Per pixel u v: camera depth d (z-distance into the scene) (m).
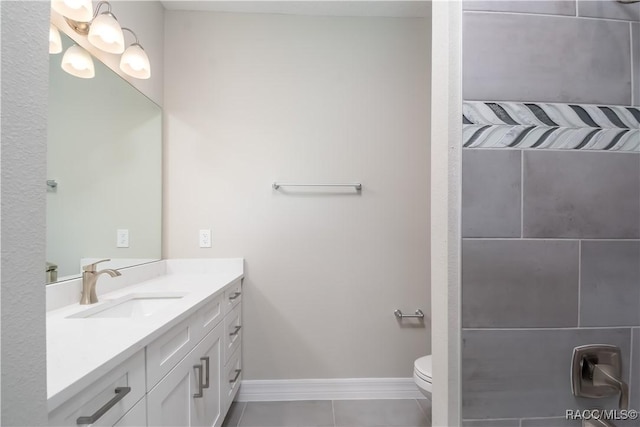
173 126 1.91
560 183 0.64
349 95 1.96
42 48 0.37
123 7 1.50
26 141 0.35
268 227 1.94
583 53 0.64
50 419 0.52
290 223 1.94
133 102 1.60
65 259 1.13
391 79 1.98
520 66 0.63
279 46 1.94
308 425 1.65
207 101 1.92
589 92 0.64
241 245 1.93
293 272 1.94
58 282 1.09
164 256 1.89
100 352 0.68
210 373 1.33
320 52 1.96
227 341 1.58
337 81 1.96
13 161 0.34
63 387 0.53
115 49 1.27
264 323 1.92
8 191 0.33
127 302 1.33
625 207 0.65
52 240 1.07
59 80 1.11
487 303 0.62
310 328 1.93
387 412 1.77
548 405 0.63
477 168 0.62
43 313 0.37
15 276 0.34
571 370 0.63
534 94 0.63
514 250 0.63
